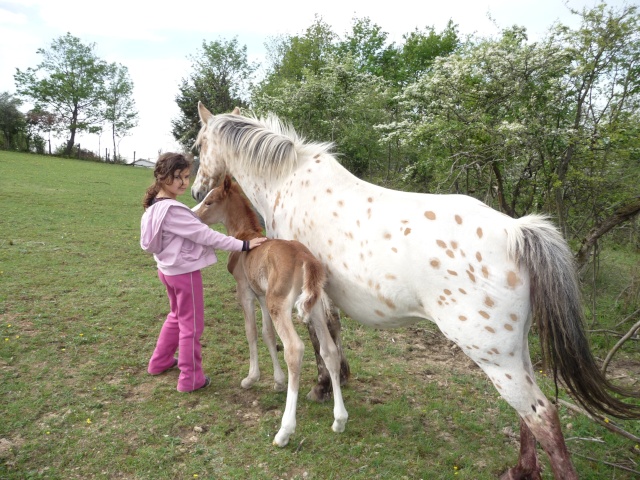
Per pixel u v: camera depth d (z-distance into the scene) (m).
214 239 3.04
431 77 5.39
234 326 4.54
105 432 2.74
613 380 3.90
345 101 10.55
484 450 2.84
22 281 5.25
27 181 14.41
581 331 2.17
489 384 3.68
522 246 2.12
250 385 3.36
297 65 21.72
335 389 2.83
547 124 4.85
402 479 2.51
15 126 36.31
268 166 3.19
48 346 3.76
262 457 2.61
